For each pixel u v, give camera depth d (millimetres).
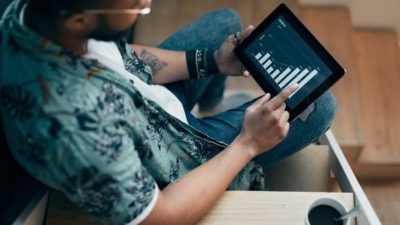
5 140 706
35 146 622
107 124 636
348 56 1798
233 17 1120
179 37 1117
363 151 1665
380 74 1840
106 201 667
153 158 773
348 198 835
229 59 1011
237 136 883
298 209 818
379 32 1982
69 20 616
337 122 1647
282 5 958
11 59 638
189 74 1040
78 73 630
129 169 663
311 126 1015
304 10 1927
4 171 721
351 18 1939
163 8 1689
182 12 1684
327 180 1105
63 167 631
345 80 1729
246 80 1547
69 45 659
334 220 761
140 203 685
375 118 1732
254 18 1676
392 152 1666
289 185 1102
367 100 1774
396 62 1874
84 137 617
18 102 625
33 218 786
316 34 1851
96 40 704
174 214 744
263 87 957
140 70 915
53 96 611
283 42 947
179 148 859
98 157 629
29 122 617
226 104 1390
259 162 1035
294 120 973
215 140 896
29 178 778
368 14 1963
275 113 839
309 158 1123
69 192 667
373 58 1886
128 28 683
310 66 918
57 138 609
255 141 847
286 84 933
